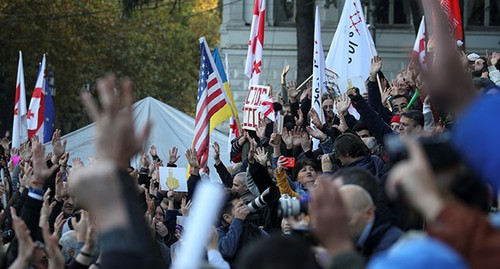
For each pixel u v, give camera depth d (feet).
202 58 64.18
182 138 82.23
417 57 20.85
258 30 71.72
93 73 191.62
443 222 17.95
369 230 25.17
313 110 52.90
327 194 19.89
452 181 19.19
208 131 62.95
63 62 179.42
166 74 216.13
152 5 212.84
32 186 31.65
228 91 71.82
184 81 222.07
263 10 71.82
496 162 18.88
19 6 171.22
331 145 50.08
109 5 187.11
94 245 29.14
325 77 63.26
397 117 47.73
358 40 66.39
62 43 177.27
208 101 63.82
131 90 18.24
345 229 19.79
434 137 20.30
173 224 50.55
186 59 223.92
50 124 88.33
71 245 34.65
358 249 25.30
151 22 209.46
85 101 18.31
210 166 77.56
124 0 154.71
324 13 153.89
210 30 256.52
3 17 169.58
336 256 19.61
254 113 63.62
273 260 18.49
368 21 121.60
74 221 30.99
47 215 31.40
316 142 60.39
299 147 52.80
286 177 43.34
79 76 185.37
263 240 18.99
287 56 159.12
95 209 17.54
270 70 159.53
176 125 82.48
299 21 135.23
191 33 226.17
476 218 17.97
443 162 19.15
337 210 19.76
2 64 173.27
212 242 30.22
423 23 56.90
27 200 31.53
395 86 55.31
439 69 20.25
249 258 18.72
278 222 42.09
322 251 23.84
